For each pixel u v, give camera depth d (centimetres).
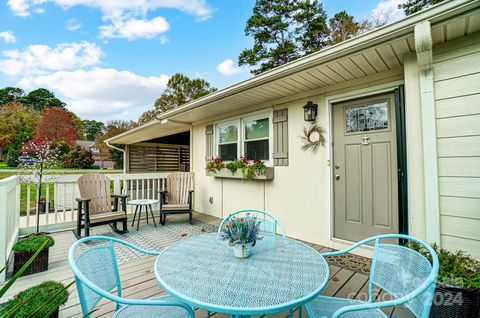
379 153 304
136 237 391
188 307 122
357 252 311
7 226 258
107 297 108
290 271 137
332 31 1316
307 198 369
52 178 414
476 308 159
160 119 580
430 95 231
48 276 250
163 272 134
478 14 186
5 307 146
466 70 216
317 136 356
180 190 517
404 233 266
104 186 431
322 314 138
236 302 107
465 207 215
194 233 414
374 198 306
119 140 873
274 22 1368
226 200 511
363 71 296
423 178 245
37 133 2161
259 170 410
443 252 192
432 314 169
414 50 246
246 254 155
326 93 347
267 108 427
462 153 217
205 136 572
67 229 427
